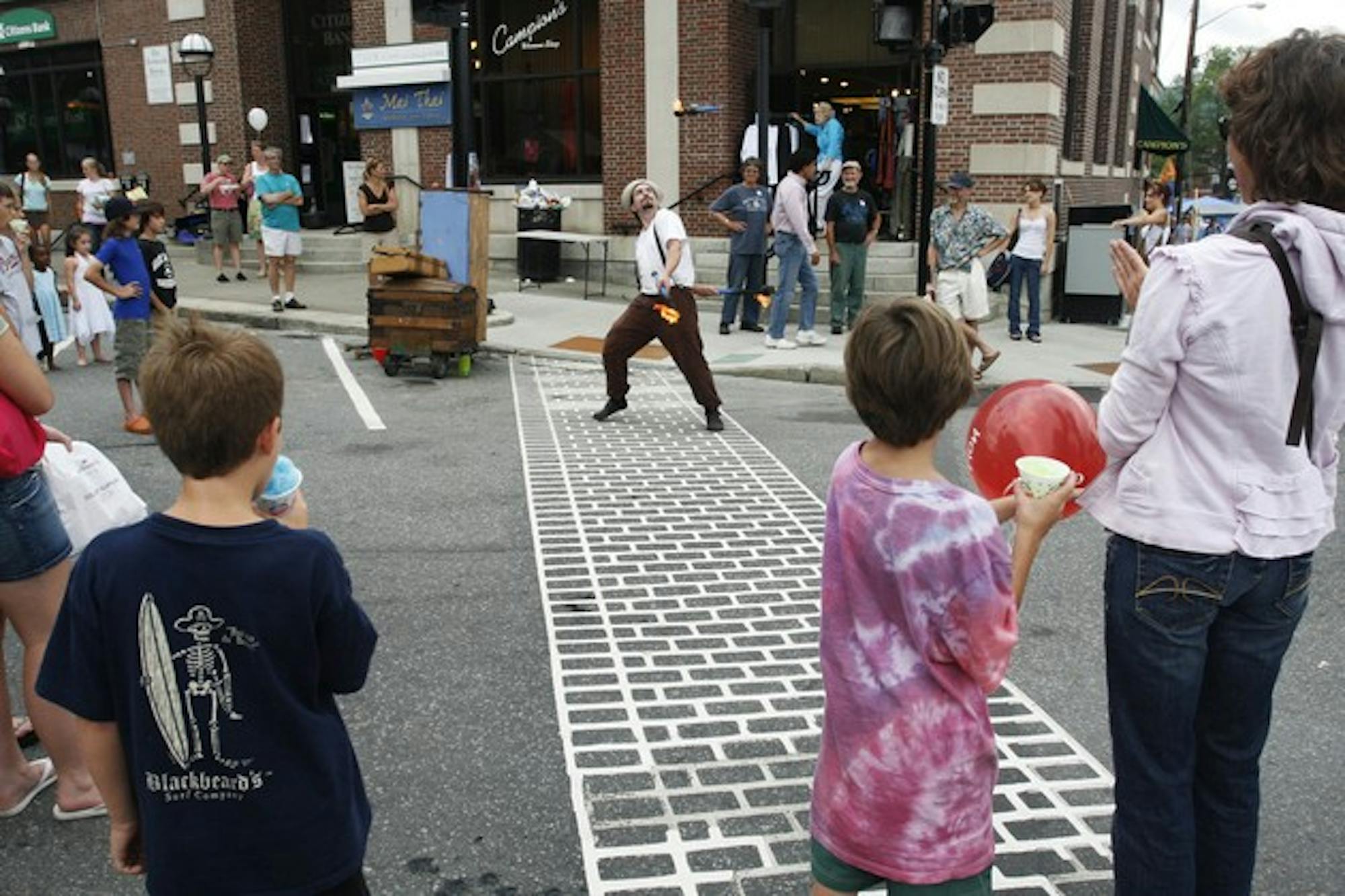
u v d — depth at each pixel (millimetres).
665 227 8039
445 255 10414
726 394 9852
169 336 1971
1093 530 6070
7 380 2912
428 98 17547
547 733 3803
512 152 17359
